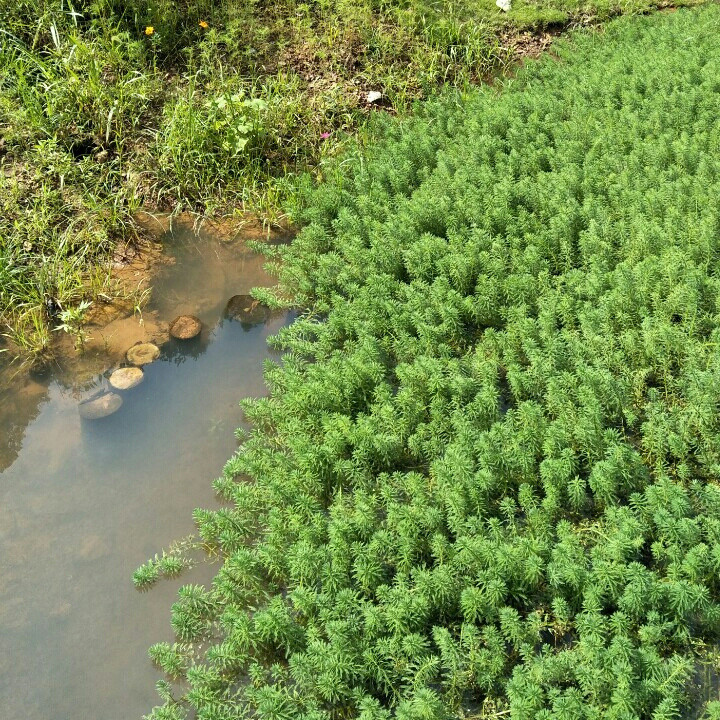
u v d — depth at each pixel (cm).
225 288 705
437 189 710
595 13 1039
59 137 768
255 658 430
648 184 673
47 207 721
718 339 527
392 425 518
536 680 376
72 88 786
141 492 534
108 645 452
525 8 1027
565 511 477
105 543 504
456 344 598
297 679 401
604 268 604
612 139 727
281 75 873
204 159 793
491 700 396
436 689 407
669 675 376
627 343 538
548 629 423
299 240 707
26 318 651
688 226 615
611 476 453
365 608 410
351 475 496
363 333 588
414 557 448
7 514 523
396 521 455
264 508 500
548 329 556
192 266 727
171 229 760
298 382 567
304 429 539
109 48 839
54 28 802
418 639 389
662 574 438
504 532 456
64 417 589
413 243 661
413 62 947
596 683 369
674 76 816
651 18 1001
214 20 916
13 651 450
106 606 471
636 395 534
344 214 700
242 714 399
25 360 633
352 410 557
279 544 464
